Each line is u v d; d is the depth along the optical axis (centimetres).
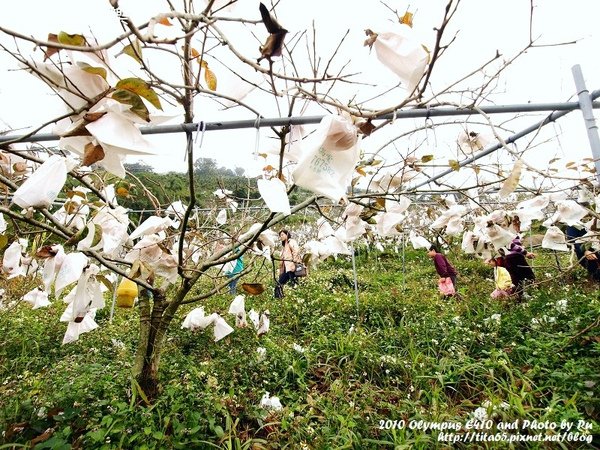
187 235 260
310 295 629
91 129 89
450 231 297
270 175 170
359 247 1093
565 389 264
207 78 146
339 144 109
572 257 357
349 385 306
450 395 303
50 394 255
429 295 611
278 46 105
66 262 178
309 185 105
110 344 404
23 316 461
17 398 244
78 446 204
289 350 379
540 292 526
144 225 187
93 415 229
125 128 94
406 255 1088
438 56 117
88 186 209
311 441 234
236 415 264
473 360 340
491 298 550
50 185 114
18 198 110
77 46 81
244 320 342
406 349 371
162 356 343
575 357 313
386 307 533
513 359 338
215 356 376
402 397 294
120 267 276
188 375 292
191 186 167
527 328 407
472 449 224
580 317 370
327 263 1038
